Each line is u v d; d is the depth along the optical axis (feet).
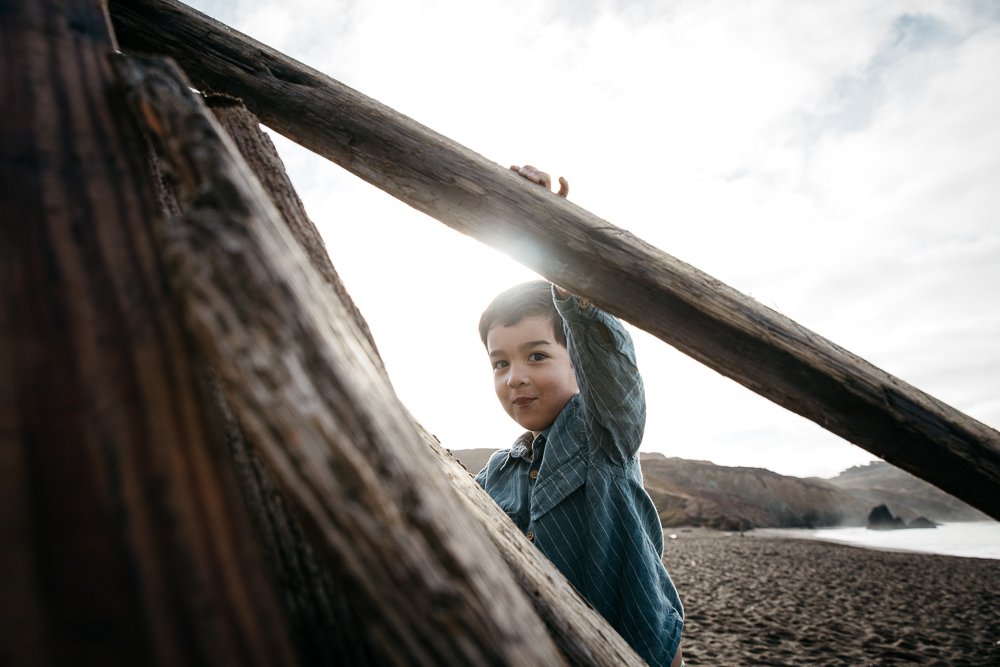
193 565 1.05
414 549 1.05
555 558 4.74
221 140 1.31
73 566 1.00
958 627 27.78
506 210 2.51
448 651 1.01
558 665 1.23
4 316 1.16
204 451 1.17
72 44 1.62
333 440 1.06
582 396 4.99
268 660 1.03
